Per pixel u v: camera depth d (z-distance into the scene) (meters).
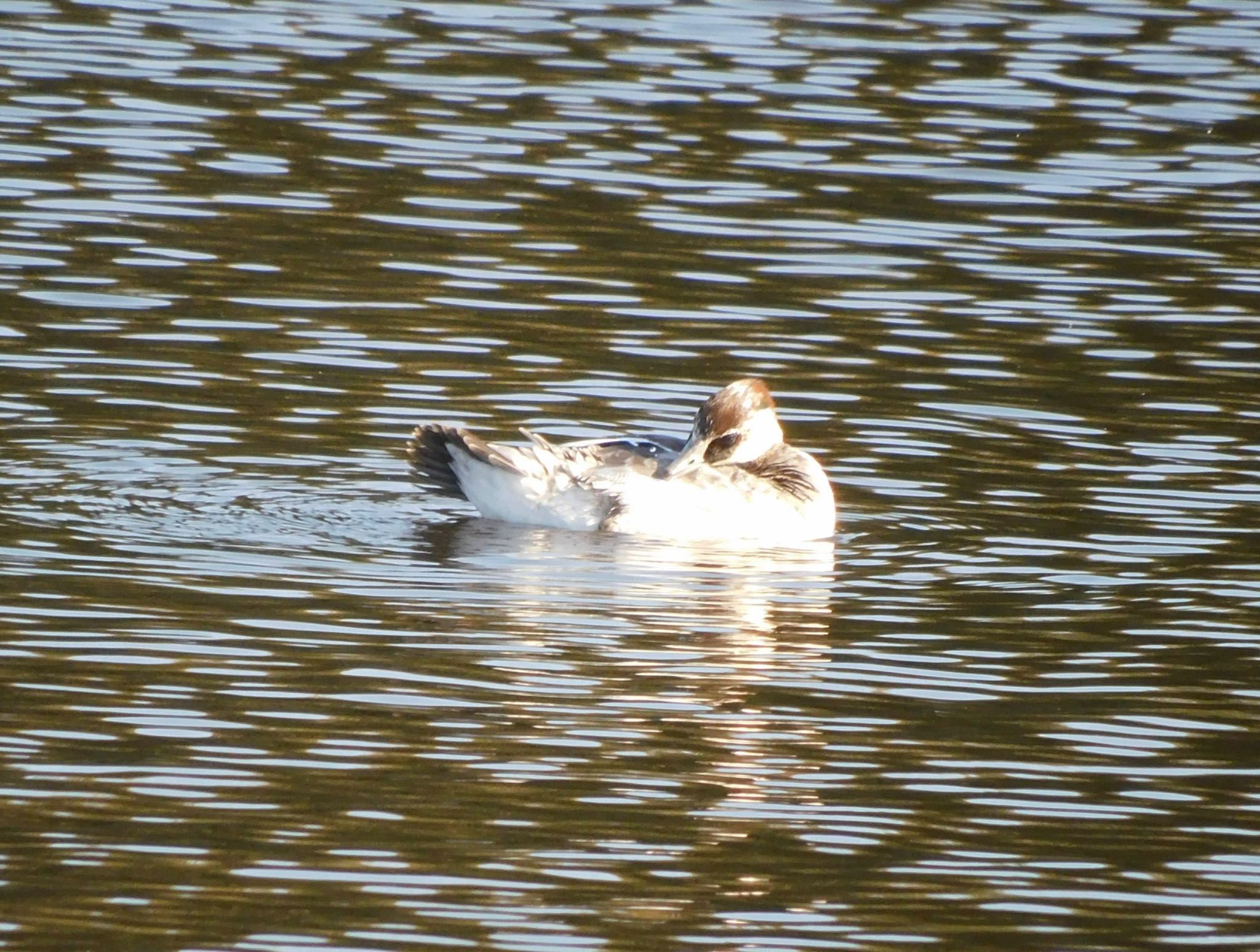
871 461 17.27
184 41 29.77
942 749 11.88
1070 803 11.24
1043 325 20.70
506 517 15.88
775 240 22.91
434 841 10.52
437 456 15.95
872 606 14.19
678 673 12.83
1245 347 20.23
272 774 11.19
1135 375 19.44
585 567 14.83
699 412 16.44
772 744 11.84
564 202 23.94
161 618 13.34
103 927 9.55
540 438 15.89
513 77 28.61
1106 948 9.73
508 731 11.84
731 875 10.30
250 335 19.61
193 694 12.16
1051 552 15.34
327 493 16.17
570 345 19.77
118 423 17.31
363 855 10.34
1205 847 10.77
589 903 9.98
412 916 9.77
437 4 32.31
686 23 31.53
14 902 9.76
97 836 10.41
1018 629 13.78
